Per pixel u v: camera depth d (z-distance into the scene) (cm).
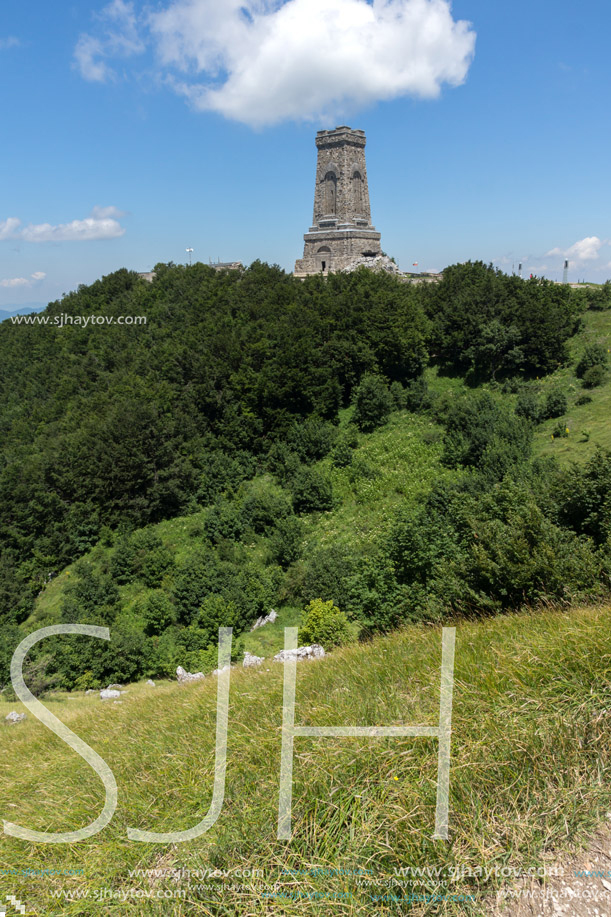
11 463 5519
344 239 8225
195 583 3756
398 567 1978
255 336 6388
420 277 9350
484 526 1523
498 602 1273
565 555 1303
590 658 682
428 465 4950
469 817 522
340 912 456
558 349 6081
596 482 1606
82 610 3916
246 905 473
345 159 8075
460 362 6512
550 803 528
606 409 5194
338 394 6184
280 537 4262
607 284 7069
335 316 6631
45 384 7619
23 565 4853
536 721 612
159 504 5303
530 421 5225
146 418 5506
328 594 3447
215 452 5778
